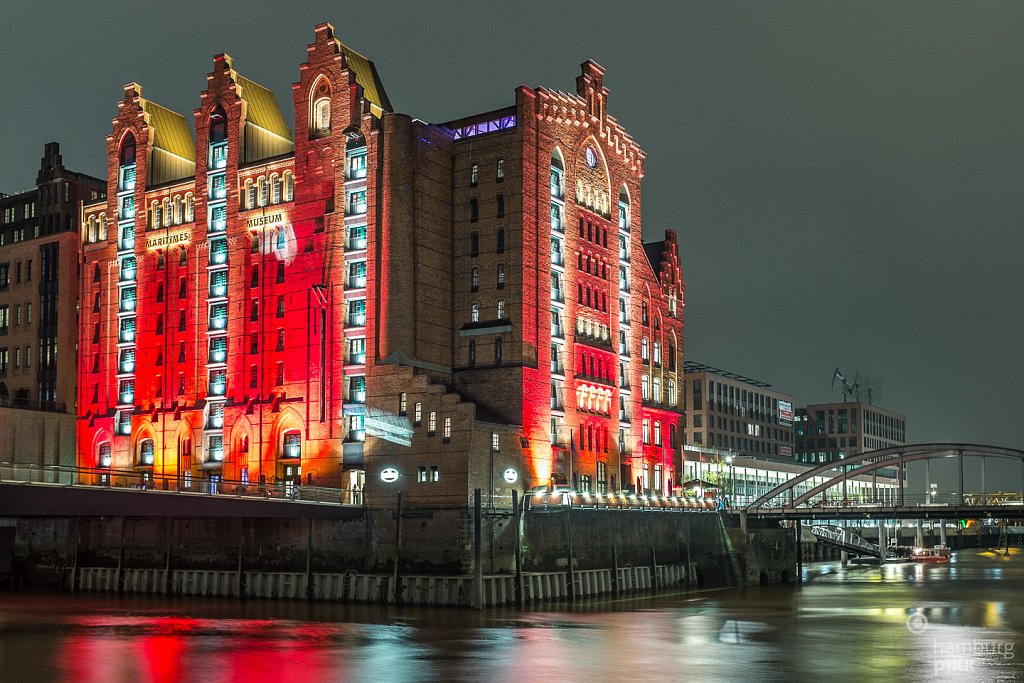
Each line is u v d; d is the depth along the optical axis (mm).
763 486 185250
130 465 114125
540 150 107438
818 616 83875
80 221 124000
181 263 114438
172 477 80062
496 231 105062
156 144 120000
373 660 60250
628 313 121688
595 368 114500
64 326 124438
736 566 117500
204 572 96312
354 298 102312
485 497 93625
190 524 98750
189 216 115000
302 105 107625
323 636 69375
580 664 59344
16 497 69188
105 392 117688
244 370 107438
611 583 99750
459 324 105875
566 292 110250
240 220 109812
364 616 79875
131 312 117688
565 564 95812
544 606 88562
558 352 108500
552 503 96500
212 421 108938
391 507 93625
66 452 120375
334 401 101250
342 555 93125
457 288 106500
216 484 96062
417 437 95125
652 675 56156
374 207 101438
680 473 130500
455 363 105438
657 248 135875
